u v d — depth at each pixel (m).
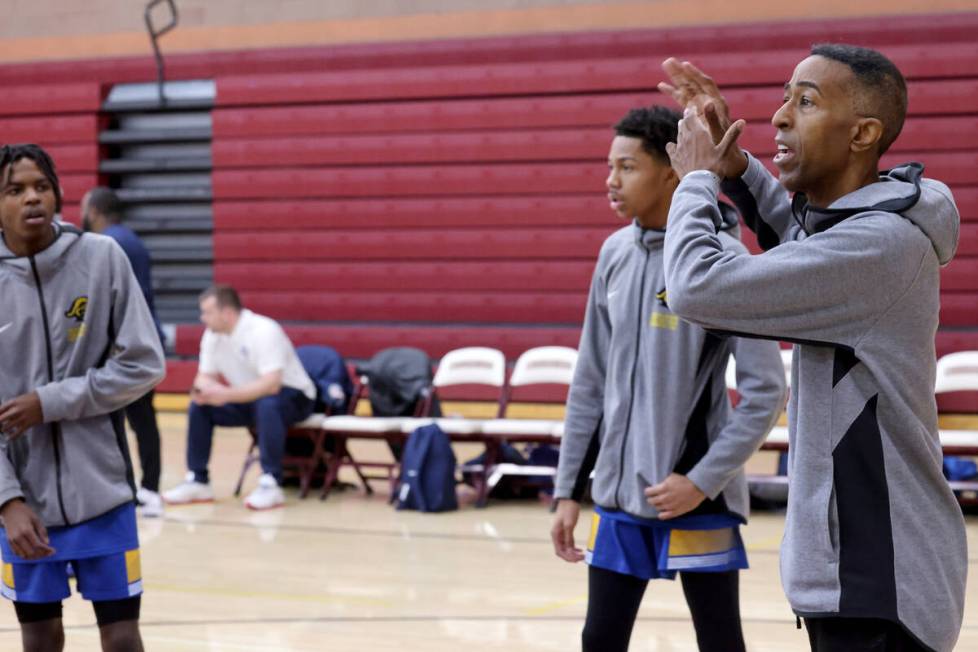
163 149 12.62
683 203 2.32
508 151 11.59
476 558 6.38
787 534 2.21
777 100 10.75
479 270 11.70
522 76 11.55
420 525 7.38
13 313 3.18
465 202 11.71
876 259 2.12
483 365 8.87
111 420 3.25
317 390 8.78
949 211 2.21
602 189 11.35
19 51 13.05
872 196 2.19
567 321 11.48
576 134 11.41
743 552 3.22
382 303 11.98
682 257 2.26
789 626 4.89
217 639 4.80
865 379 2.16
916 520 2.13
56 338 3.19
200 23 12.55
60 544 3.17
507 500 8.40
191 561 6.33
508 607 5.30
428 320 11.84
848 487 2.14
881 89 2.19
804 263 2.14
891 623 2.10
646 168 3.17
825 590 2.13
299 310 12.21
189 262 12.57
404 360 8.82
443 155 11.77
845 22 10.73
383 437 8.35
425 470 7.90
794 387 2.26
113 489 3.21
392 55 11.93
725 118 2.55
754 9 11.00
